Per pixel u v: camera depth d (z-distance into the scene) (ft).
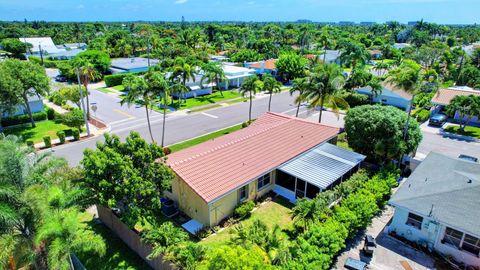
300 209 67.97
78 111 128.16
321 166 86.74
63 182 59.82
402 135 94.53
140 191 59.16
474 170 76.02
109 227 69.46
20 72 123.85
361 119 98.53
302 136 101.50
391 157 95.25
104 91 212.64
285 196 84.69
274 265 51.11
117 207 64.23
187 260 50.44
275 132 101.35
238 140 91.97
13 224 48.55
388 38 543.80
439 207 63.77
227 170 77.30
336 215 66.08
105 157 58.70
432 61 295.48
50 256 44.09
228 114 163.53
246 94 208.74
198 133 133.49
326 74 121.90
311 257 53.26
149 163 64.13
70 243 46.80
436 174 76.59
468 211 61.67
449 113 146.00
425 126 147.23
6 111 125.59
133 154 62.64
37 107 150.30
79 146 118.42
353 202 69.46
